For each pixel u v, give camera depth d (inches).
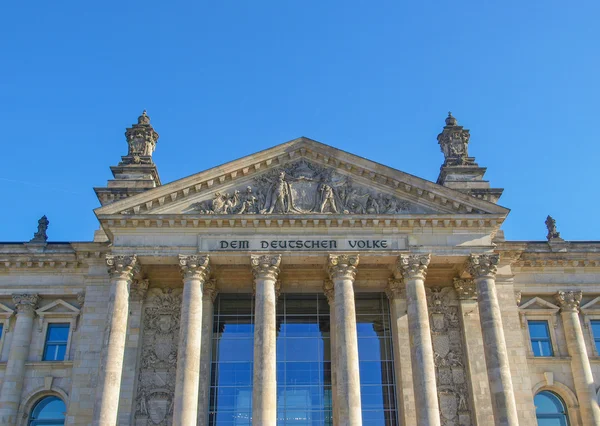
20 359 2399.1
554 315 2501.2
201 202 2262.6
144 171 2566.4
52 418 2369.6
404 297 2326.5
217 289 2383.1
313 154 2338.8
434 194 2258.9
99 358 2250.2
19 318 2465.6
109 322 2064.5
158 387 2217.0
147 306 2333.9
